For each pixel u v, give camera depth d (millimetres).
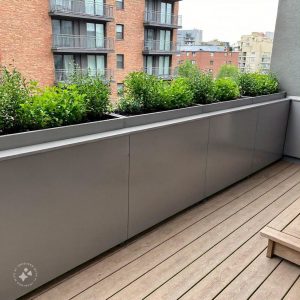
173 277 1965
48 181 1677
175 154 2463
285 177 3625
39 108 1772
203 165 2809
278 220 2201
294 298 1813
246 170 3508
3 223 1548
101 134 1940
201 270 2031
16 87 1701
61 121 1865
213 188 3045
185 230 2484
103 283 1899
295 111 3996
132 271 2010
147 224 2406
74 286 1867
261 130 3547
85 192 1885
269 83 3896
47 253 1788
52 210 1741
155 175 2342
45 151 1614
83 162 1820
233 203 2961
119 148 2006
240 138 3217
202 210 2812
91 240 2016
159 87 2529
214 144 2865
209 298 1806
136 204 2256
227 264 2094
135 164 2152
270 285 1911
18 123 1735
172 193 2557
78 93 2059
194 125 2564
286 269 2049
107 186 2008
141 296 1808
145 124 2270
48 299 1766
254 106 3285
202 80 2945
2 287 1638
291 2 3809
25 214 1622
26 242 1668
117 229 2172
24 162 1548
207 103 2947
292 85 4062
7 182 1509
